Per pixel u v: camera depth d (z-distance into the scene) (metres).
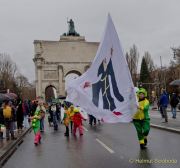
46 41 111.56
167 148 17.20
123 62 14.35
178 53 93.25
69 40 112.62
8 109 24.31
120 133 26.66
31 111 42.28
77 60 112.25
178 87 74.56
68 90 14.50
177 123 31.09
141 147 17.22
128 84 14.29
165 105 32.50
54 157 16.52
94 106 14.29
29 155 17.62
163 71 117.94
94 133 27.67
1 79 109.94
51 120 39.66
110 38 14.41
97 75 14.38
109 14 14.38
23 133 29.83
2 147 20.11
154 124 30.61
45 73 110.69
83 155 16.59
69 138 24.97
